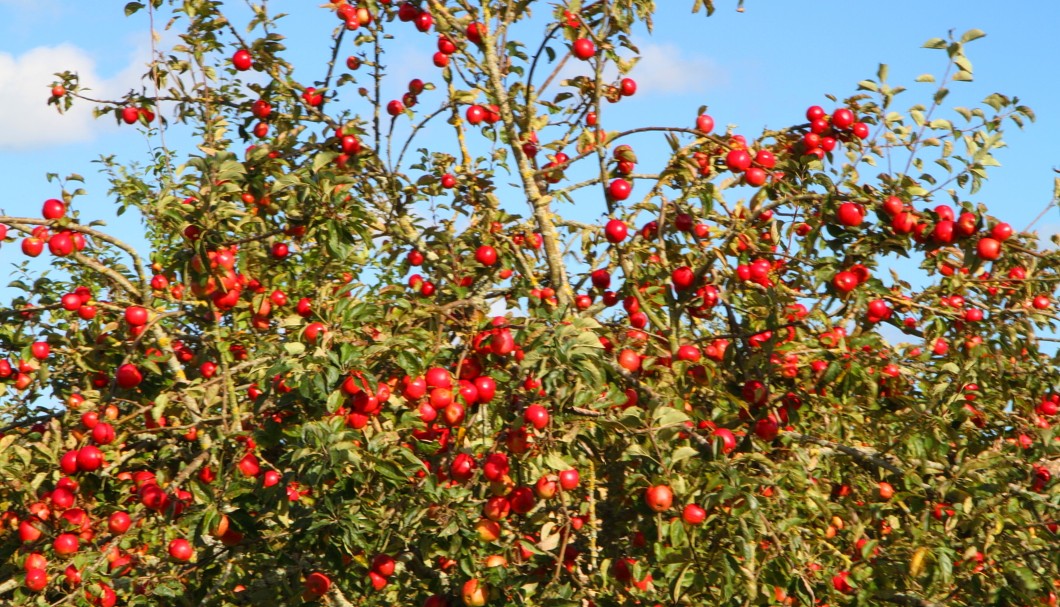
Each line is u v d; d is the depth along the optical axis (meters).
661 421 5.75
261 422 7.00
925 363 7.37
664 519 5.80
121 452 7.89
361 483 6.01
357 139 8.20
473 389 6.08
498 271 8.33
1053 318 7.39
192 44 8.76
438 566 7.28
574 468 6.08
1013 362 7.84
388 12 8.51
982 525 6.61
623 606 6.08
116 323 7.76
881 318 7.02
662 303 6.71
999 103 6.95
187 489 7.45
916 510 6.77
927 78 6.99
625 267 6.95
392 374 6.35
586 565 6.71
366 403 5.82
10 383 8.27
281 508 6.03
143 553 7.55
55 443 7.21
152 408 6.96
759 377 6.67
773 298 6.36
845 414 6.97
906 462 6.89
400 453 5.94
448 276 8.21
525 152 7.75
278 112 8.96
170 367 8.62
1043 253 7.42
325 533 6.12
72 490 7.01
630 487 5.76
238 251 7.50
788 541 5.86
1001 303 7.63
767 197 7.16
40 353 7.87
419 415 5.91
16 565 7.12
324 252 8.13
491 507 6.14
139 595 7.17
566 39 7.28
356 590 7.69
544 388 5.84
